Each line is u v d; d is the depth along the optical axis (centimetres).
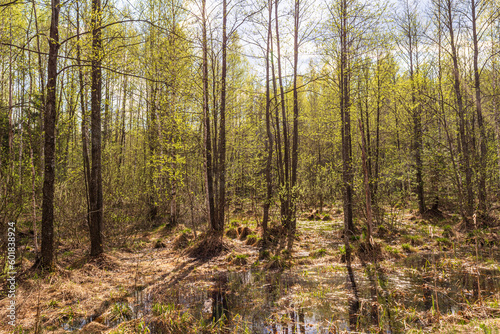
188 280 772
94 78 880
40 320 514
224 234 1289
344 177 930
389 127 1947
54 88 716
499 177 1323
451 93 1473
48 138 720
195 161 1347
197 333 482
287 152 1338
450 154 1384
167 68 1138
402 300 584
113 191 1216
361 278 738
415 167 1669
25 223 1161
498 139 1362
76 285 674
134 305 605
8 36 907
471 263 802
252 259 975
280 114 1825
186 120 1155
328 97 1419
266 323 516
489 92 1485
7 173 749
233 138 1599
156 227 1550
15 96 1164
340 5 923
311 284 715
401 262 867
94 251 896
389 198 1370
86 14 854
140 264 924
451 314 491
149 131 1566
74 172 1166
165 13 1328
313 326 496
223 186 1191
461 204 1320
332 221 1677
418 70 1536
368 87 1557
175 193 1495
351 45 979
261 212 1792
